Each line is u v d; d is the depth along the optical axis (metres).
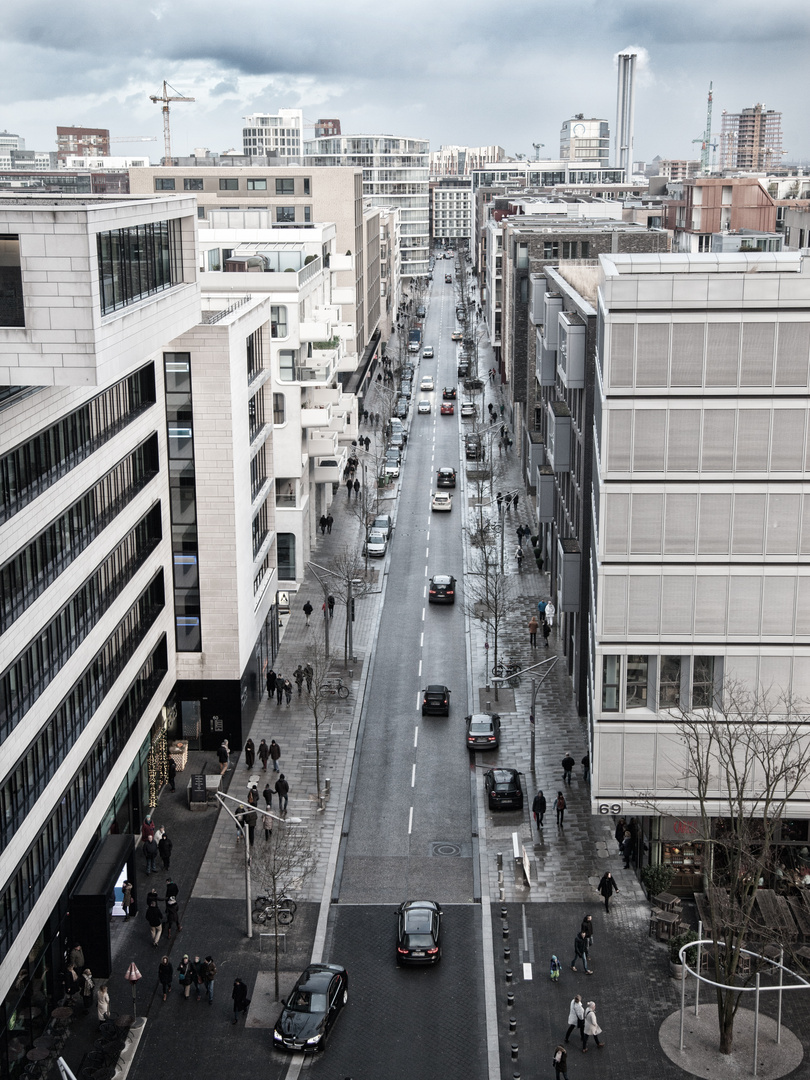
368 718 63.06
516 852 48.25
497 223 186.50
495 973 41.44
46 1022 38.22
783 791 43.66
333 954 42.62
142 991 40.34
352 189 135.88
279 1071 36.31
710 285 39.72
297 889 46.69
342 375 127.94
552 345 70.81
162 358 54.12
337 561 83.44
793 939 41.66
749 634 42.53
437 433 135.75
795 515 41.41
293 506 81.56
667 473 41.28
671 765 43.56
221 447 55.31
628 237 111.56
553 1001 39.84
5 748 34.25
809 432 40.69
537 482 82.00
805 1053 37.25
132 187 140.00
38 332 33.59
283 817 51.97
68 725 41.16
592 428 57.94
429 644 73.38
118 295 37.81
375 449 123.44
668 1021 38.78
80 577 42.34
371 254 162.88
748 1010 39.66
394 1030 38.34
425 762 57.91
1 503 35.44
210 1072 36.25
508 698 64.94
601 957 42.28
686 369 40.44
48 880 37.91
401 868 48.47
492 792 52.69
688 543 41.81
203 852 49.53
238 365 56.75
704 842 40.62
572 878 47.41
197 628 57.69
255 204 136.75
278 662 70.19
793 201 129.12
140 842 50.28
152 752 53.59
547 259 101.44
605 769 43.84
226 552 56.56
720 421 40.81
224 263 80.50
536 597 81.06
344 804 53.50
